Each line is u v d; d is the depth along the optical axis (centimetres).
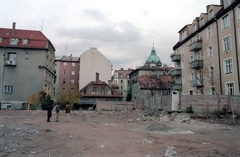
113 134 1310
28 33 4972
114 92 5806
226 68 2872
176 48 4797
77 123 1964
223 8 3122
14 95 4381
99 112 3412
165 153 849
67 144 996
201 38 3575
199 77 3672
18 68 4478
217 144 1016
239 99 2152
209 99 2283
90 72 6794
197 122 1981
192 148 932
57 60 7894
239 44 2581
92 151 873
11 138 1112
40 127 1592
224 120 2005
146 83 5972
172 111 2406
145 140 1111
